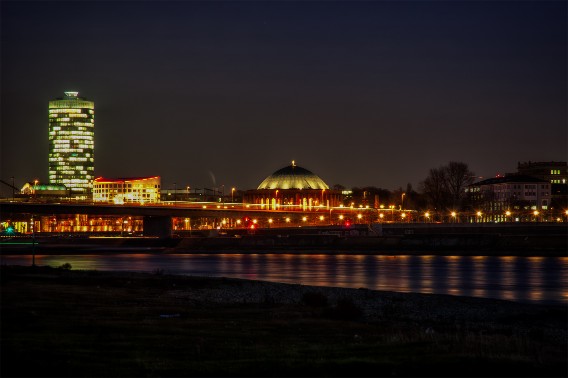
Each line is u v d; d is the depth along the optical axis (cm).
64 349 6197
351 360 5978
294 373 5566
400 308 10038
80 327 7306
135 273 13838
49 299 9231
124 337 6869
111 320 7856
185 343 6706
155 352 6256
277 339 7106
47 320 7631
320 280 15062
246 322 8119
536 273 16625
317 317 8694
